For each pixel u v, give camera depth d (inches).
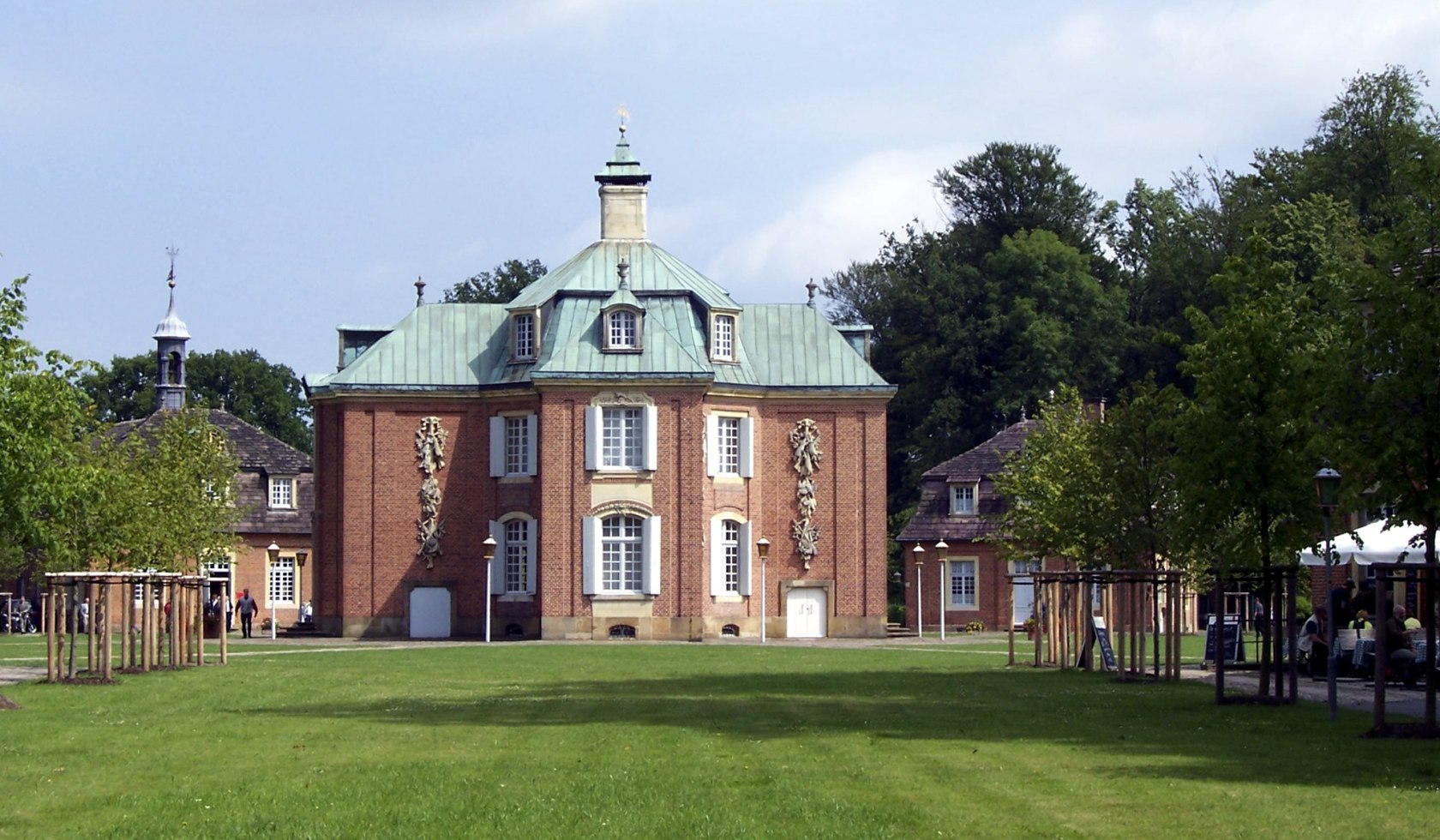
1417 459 1144.2
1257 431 1385.3
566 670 1945.1
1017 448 3740.2
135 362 5615.2
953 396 4594.0
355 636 3159.5
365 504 3179.1
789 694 1534.2
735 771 944.3
